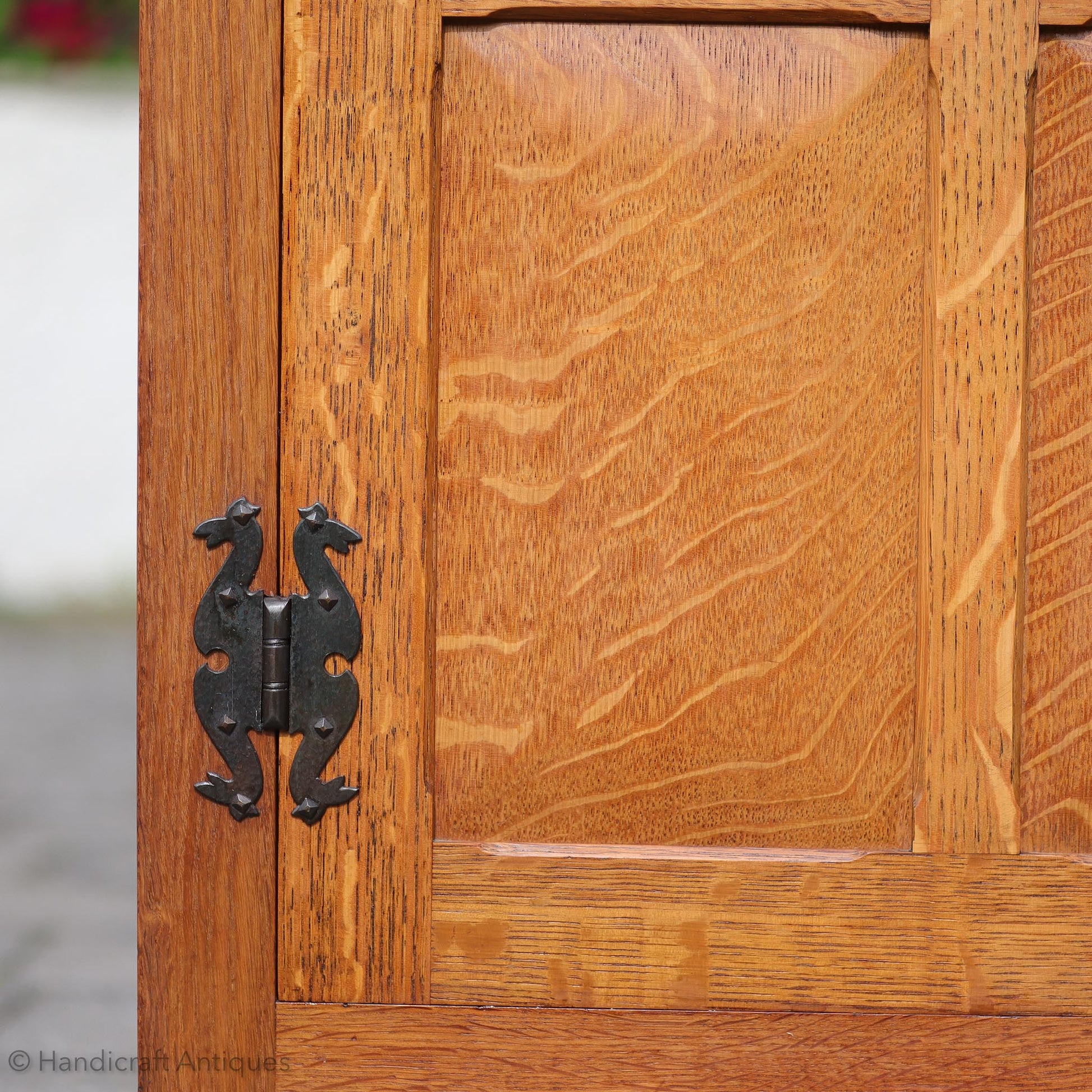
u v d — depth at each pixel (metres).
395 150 1.03
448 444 1.04
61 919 2.18
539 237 1.04
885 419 1.04
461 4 1.03
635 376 1.04
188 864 1.04
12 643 4.58
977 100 1.03
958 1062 1.04
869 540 1.04
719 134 1.04
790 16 1.03
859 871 1.04
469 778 1.04
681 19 1.03
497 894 1.04
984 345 1.03
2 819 2.72
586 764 1.04
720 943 1.04
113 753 3.24
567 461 1.04
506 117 1.04
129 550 5.73
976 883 1.04
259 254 1.03
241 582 1.04
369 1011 1.04
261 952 1.04
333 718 1.04
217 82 1.03
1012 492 1.03
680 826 1.04
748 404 1.04
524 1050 1.04
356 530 1.04
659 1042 1.04
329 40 1.03
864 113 1.03
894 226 1.03
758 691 1.04
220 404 1.03
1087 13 1.03
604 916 1.04
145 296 1.03
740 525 1.04
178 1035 1.04
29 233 5.83
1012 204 1.03
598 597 1.04
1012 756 1.03
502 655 1.04
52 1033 1.74
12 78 5.82
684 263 1.04
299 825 1.04
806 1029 1.04
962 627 1.03
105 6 5.80
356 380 1.04
